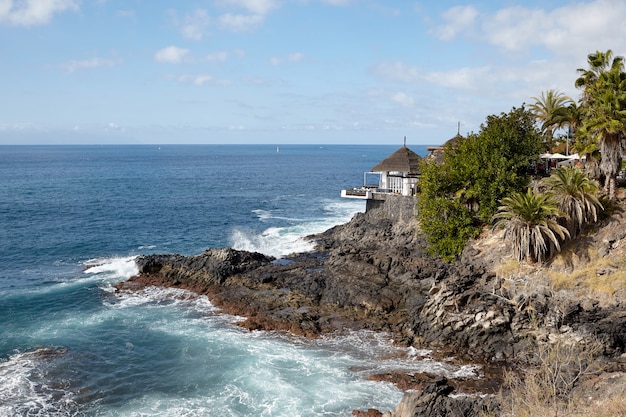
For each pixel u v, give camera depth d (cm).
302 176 18588
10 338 3784
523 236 3912
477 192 4831
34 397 2983
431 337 3688
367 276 4716
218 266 5009
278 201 11394
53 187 13850
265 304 4369
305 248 6341
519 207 3928
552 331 3466
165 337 3822
